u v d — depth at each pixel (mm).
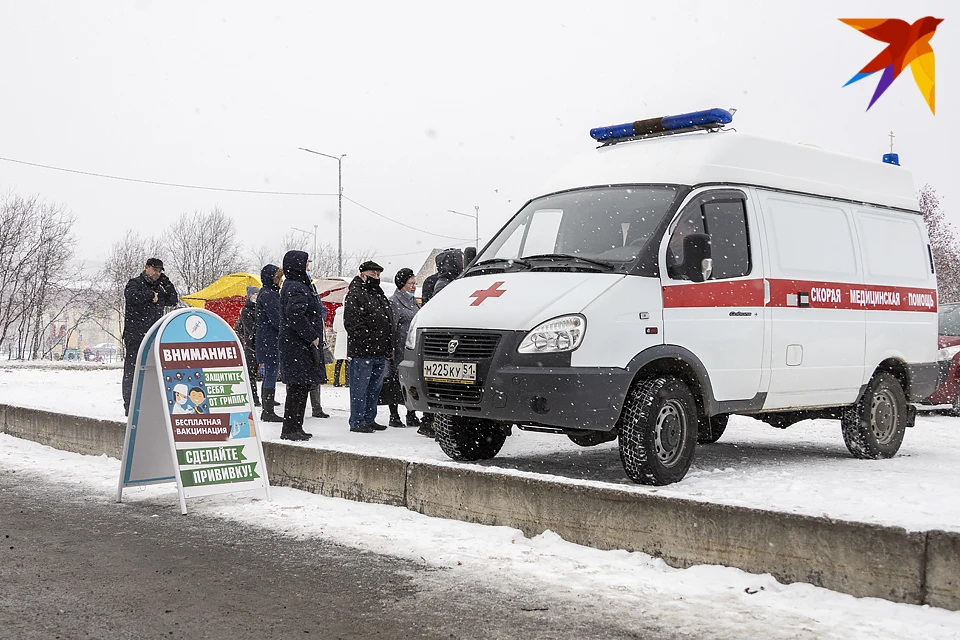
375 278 10773
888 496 6582
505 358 7160
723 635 4074
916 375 9836
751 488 7035
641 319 7113
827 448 10414
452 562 5293
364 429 10719
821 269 8680
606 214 7941
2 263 51125
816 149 9094
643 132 8781
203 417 7074
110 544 5652
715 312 7617
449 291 8125
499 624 4172
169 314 7125
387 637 3955
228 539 5859
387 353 10828
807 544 4871
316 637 3936
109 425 9328
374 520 6449
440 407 7660
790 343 8227
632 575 5102
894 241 9773
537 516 6031
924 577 4508
